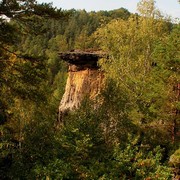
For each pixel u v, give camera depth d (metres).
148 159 11.21
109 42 28.28
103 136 12.33
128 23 28.30
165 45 17.61
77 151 11.28
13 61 14.17
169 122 17.25
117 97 13.38
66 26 147.75
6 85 13.47
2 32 13.05
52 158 11.79
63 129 12.09
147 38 25.95
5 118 15.45
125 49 26.81
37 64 13.98
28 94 13.86
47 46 124.25
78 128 11.81
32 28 13.97
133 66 25.50
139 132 14.06
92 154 11.57
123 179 10.49
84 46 100.25
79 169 10.98
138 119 16.50
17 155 12.40
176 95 17.47
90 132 11.77
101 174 10.98
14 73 14.15
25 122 14.73
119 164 11.03
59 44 125.69
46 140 12.67
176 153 14.03
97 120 12.51
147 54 25.34
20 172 11.69
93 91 29.14
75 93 30.33
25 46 108.50
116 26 28.14
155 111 17.00
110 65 26.75
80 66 30.52
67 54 30.58
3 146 13.48
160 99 17.38
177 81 17.20
